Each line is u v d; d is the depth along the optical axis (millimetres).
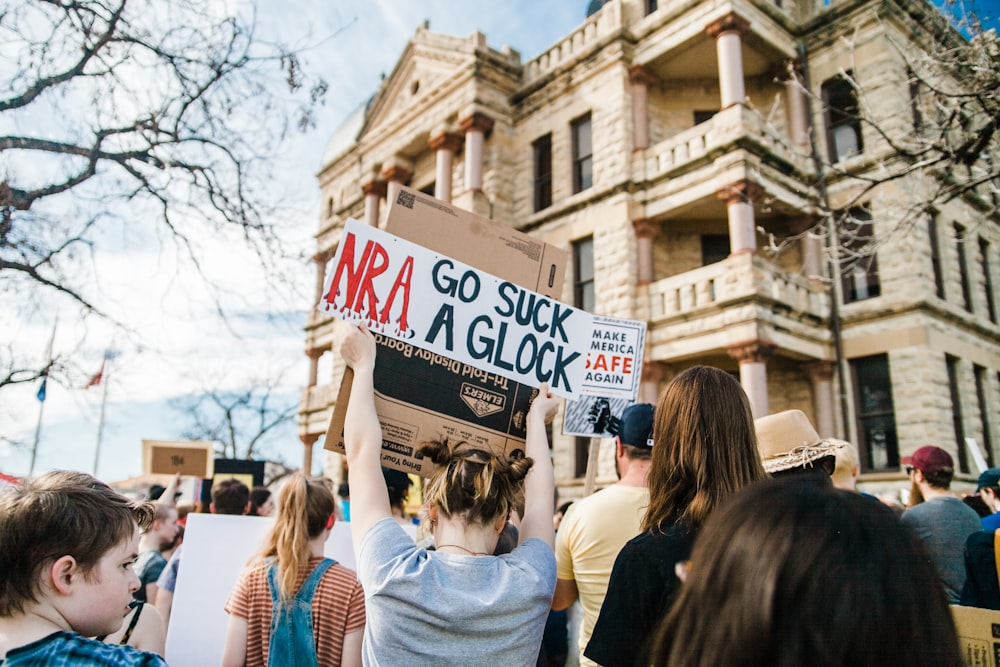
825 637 1044
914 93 16188
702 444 2344
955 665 1073
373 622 2090
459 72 21641
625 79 18625
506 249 3271
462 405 3076
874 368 15625
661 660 1292
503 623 2090
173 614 3906
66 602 1895
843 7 17078
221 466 8258
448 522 2344
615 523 3074
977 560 3090
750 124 15953
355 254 2959
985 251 18000
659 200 17375
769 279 15117
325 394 27375
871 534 1130
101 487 2055
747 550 1146
